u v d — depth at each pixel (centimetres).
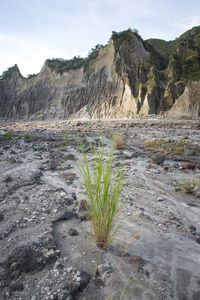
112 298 213
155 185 556
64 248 282
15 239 290
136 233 330
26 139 1097
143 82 5078
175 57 5112
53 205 393
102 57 6394
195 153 968
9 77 8900
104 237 286
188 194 519
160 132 1734
